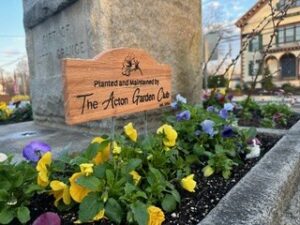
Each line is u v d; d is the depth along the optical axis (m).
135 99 1.51
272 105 3.65
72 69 1.16
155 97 1.67
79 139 2.34
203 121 1.71
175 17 2.98
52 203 1.12
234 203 1.03
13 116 4.45
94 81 1.26
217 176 1.47
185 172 1.38
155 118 2.68
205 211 1.11
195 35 3.32
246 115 3.37
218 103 3.38
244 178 1.28
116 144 1.22
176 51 3.02
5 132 2.93
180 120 1.76
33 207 1.10
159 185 1.07
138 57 1.52
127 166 1.08
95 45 2.32
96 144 1.12
